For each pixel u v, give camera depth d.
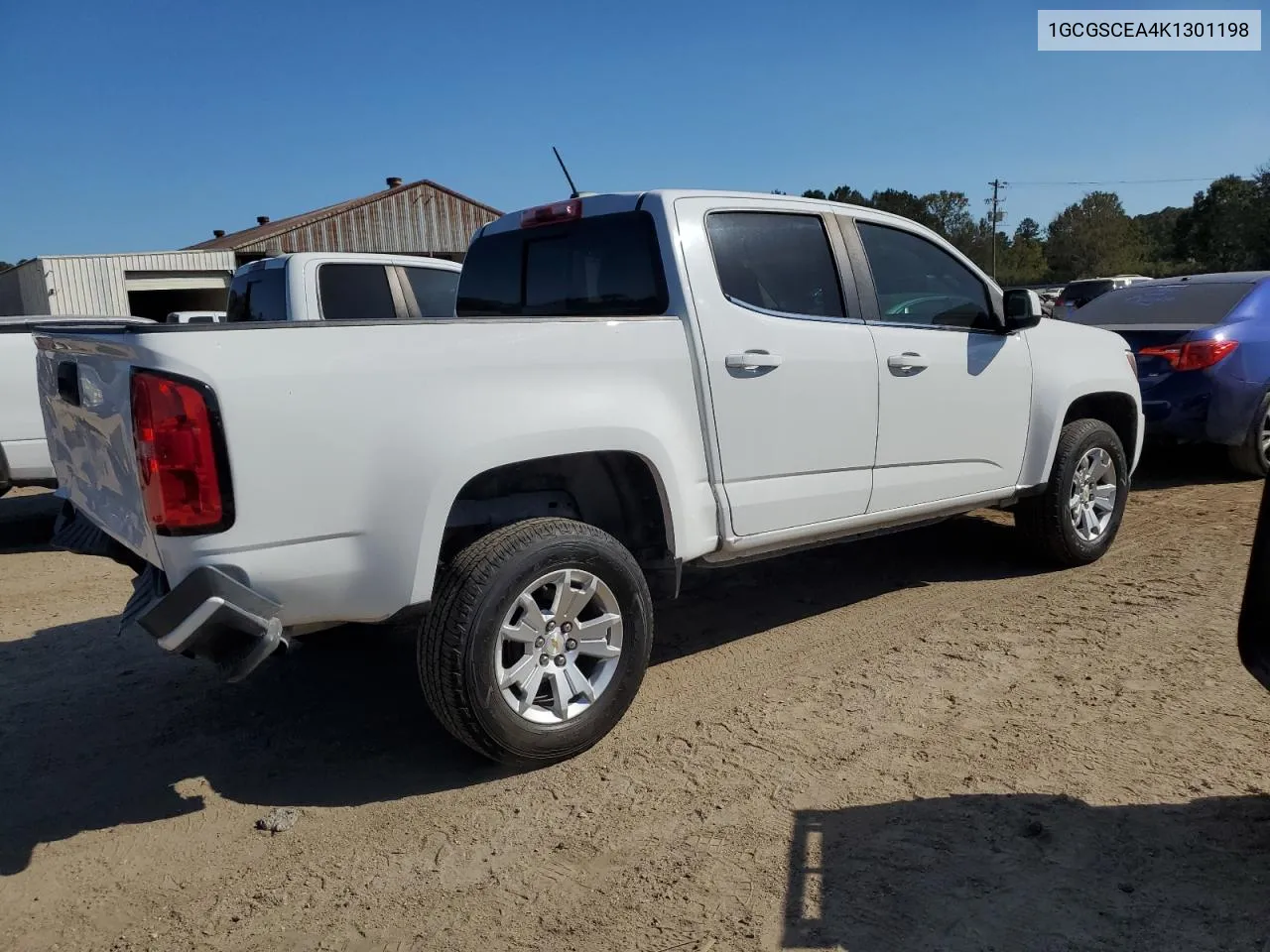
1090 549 5.76
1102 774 3.35
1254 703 3.86
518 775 3.54
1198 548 6.08
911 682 4.21
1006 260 88.50
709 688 4.25
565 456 3.80
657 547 4.05
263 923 2.76
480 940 2.65
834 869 2.88
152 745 3.90
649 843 3.07
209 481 2.89
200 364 2.88
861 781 3.38
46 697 4.39
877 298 4.72
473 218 30.66
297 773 3.64
